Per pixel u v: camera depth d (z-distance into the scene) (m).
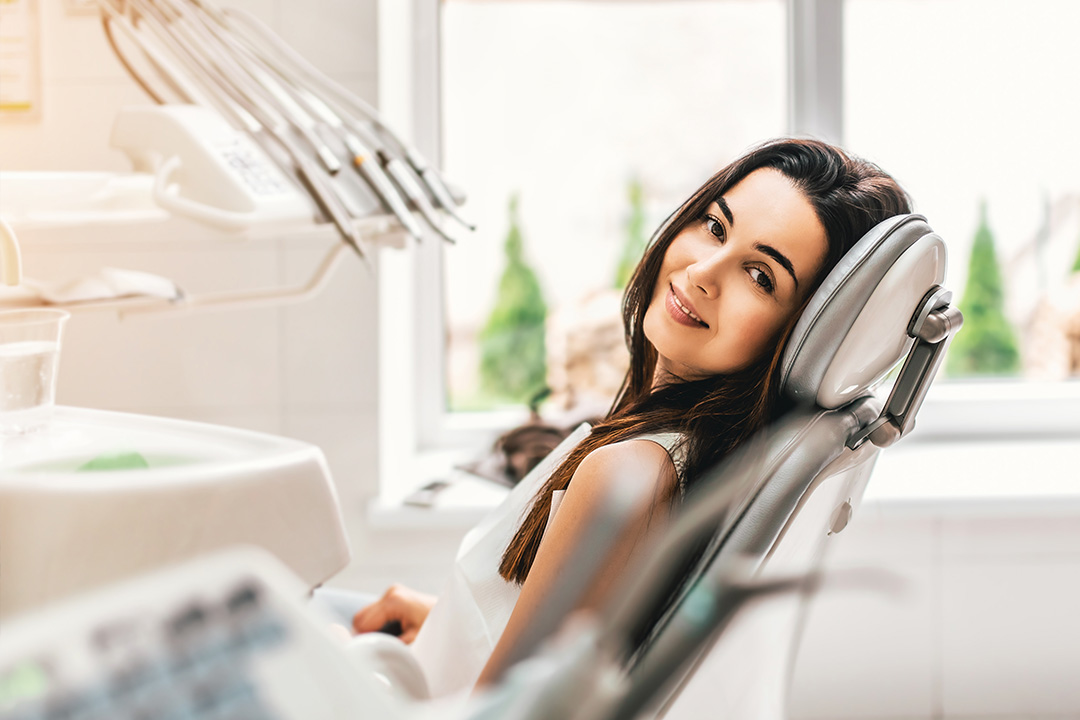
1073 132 1.89
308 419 1.64
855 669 1.66
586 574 0.63
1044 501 1.57
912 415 0.62
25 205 0.75
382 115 1.58
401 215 0.94
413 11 1.84
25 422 0.68
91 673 0.20
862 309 0.59
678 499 0.65
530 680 0.27
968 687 1.66
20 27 1.51
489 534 0.84
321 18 1.55
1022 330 1.96
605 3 1.88
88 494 0.51
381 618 1.02
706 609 0.30
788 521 0.52
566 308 1.96
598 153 1.92
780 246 0.69
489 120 1.91
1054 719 1.66
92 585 0.51
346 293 1.62
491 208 1.94
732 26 1.89
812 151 0.73
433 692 0.81
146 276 0.96
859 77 1.88
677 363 0.78
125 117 0.87
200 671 0.21
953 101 1.88
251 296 1.06
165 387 1.62
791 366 0.62
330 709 0.22
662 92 1.91
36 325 0.68
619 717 0.29
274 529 0.57
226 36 1.01
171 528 0.52
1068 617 1.64
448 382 1.99
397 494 1.69
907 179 1.91
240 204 0.80
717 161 1.92
